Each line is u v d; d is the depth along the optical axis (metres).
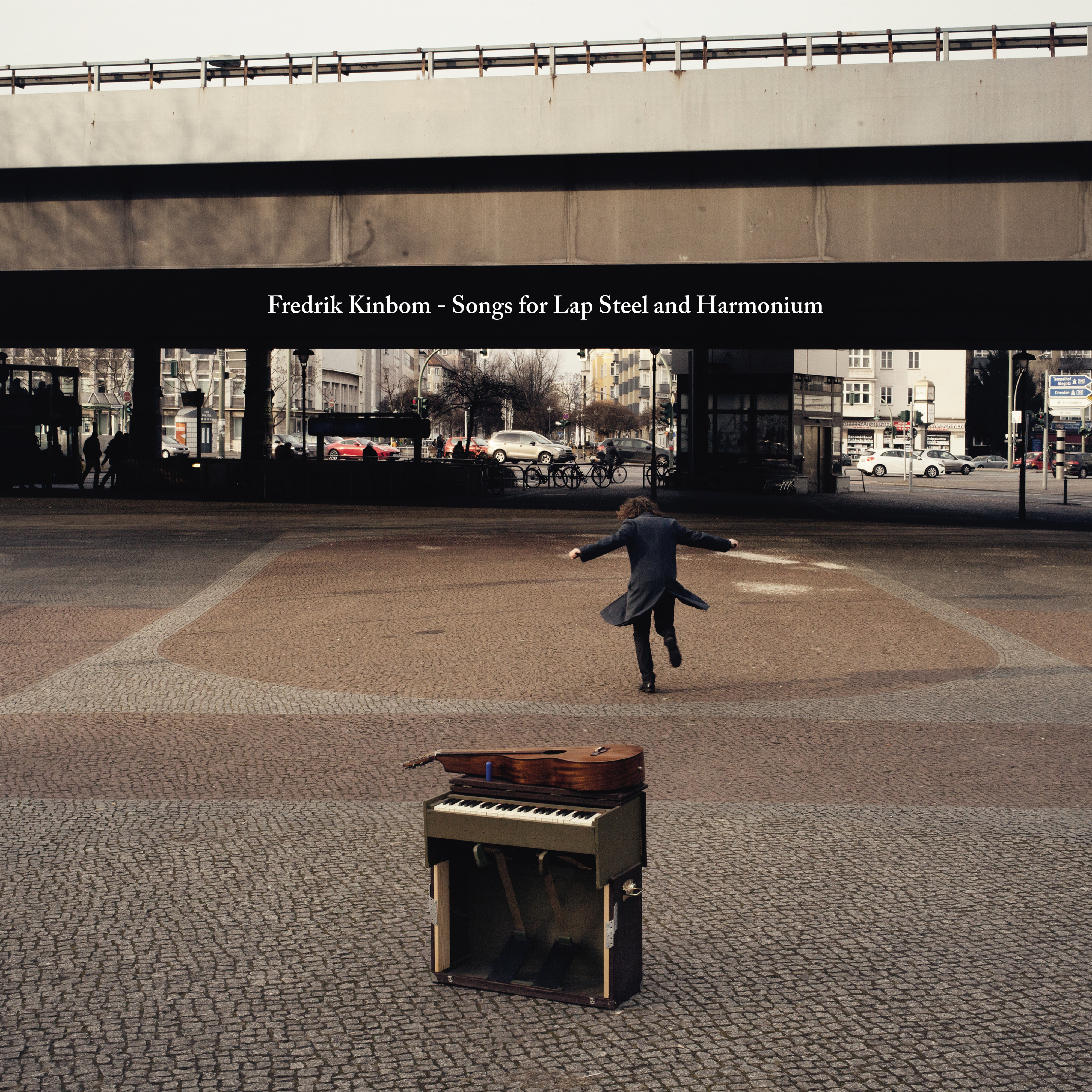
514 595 14.23
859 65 19.39
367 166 21.30
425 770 7.00
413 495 35.00
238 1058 3.52
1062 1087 3.37
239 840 5.66
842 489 46.69
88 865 5.29
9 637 11.52
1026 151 19.44
